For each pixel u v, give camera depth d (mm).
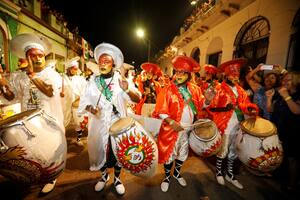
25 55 2371
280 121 2566
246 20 6254
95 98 2266
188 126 2365
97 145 2318
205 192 2521
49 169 1874
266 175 2945
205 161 3393
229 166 2738
